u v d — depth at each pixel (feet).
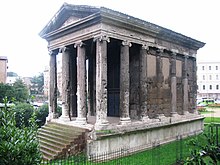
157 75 76.89
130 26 65.51
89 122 69.36
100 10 56.90
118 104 81.66
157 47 76.13
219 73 355.36
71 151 57.62
